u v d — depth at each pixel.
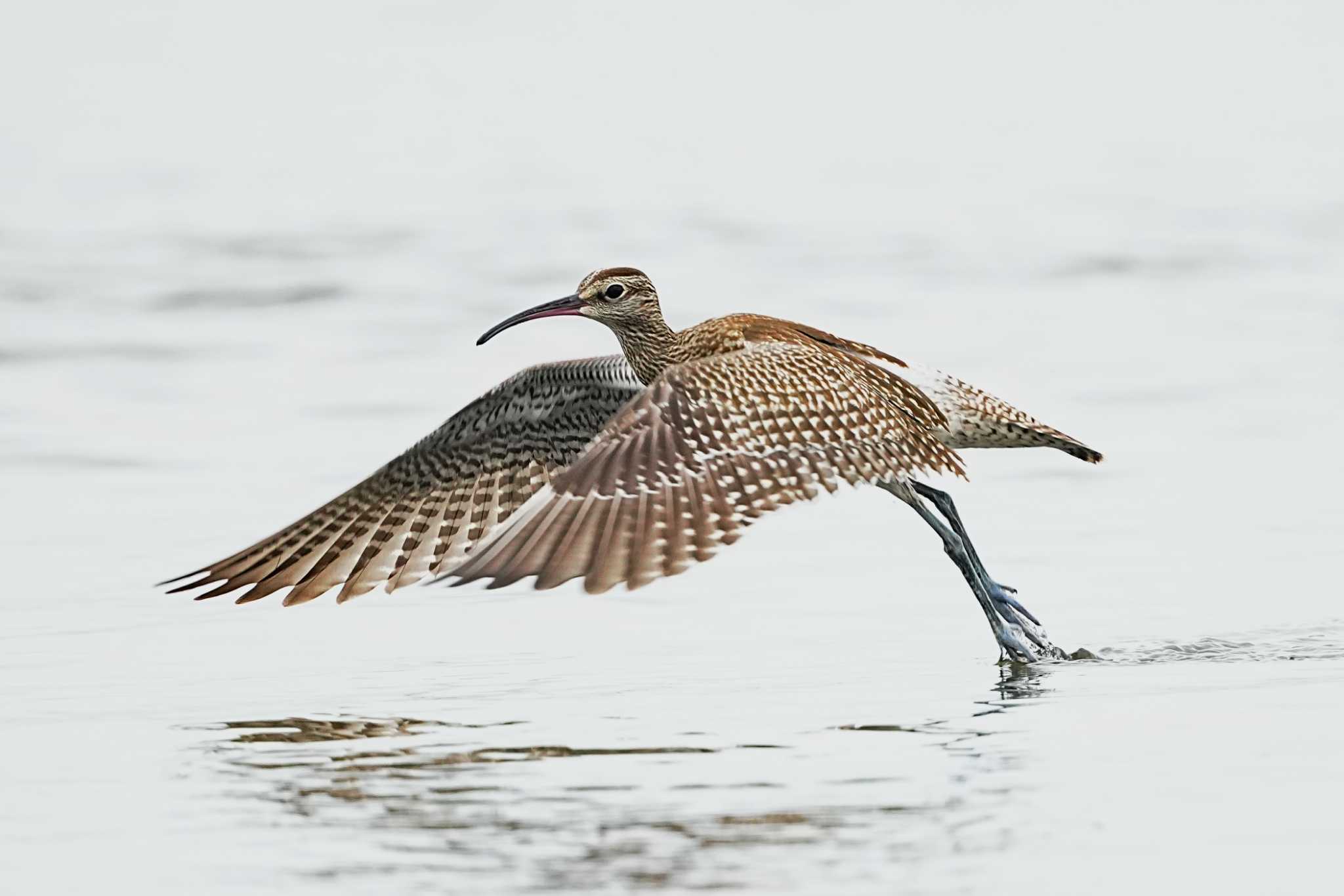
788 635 11.80
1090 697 10.07
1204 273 26.12
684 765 8.84
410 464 10.91
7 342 21.88
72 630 11.97
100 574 13.38
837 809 8.09
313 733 9.58
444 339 22.34
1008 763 8.77
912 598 12.76
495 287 25.34
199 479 16.12
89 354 21.42
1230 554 13.66
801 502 9.70
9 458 16.84
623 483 9.05
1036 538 14.34
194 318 23.47
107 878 7.40
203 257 27.00
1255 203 30.92
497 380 20.11
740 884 7.21
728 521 9.23
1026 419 11.36
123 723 9.83
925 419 10.76
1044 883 7.19
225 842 7.81
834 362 10.30
